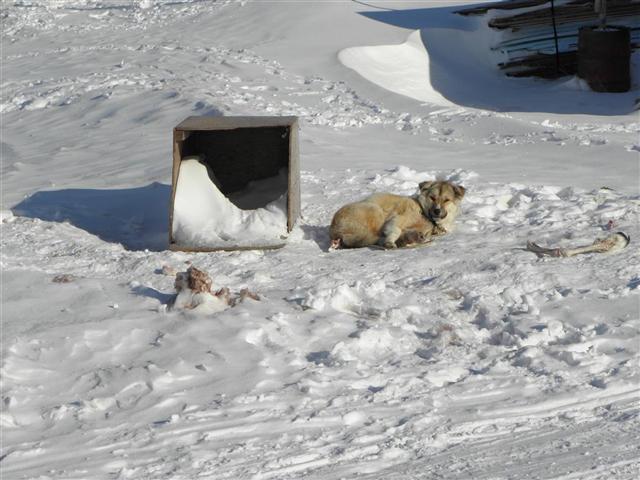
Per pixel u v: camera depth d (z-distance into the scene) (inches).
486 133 885.2
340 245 491.2
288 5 1603.1
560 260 442.9
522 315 375.9
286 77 1193.4
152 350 352.8
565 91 1209.4
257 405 309.0
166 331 368.5
